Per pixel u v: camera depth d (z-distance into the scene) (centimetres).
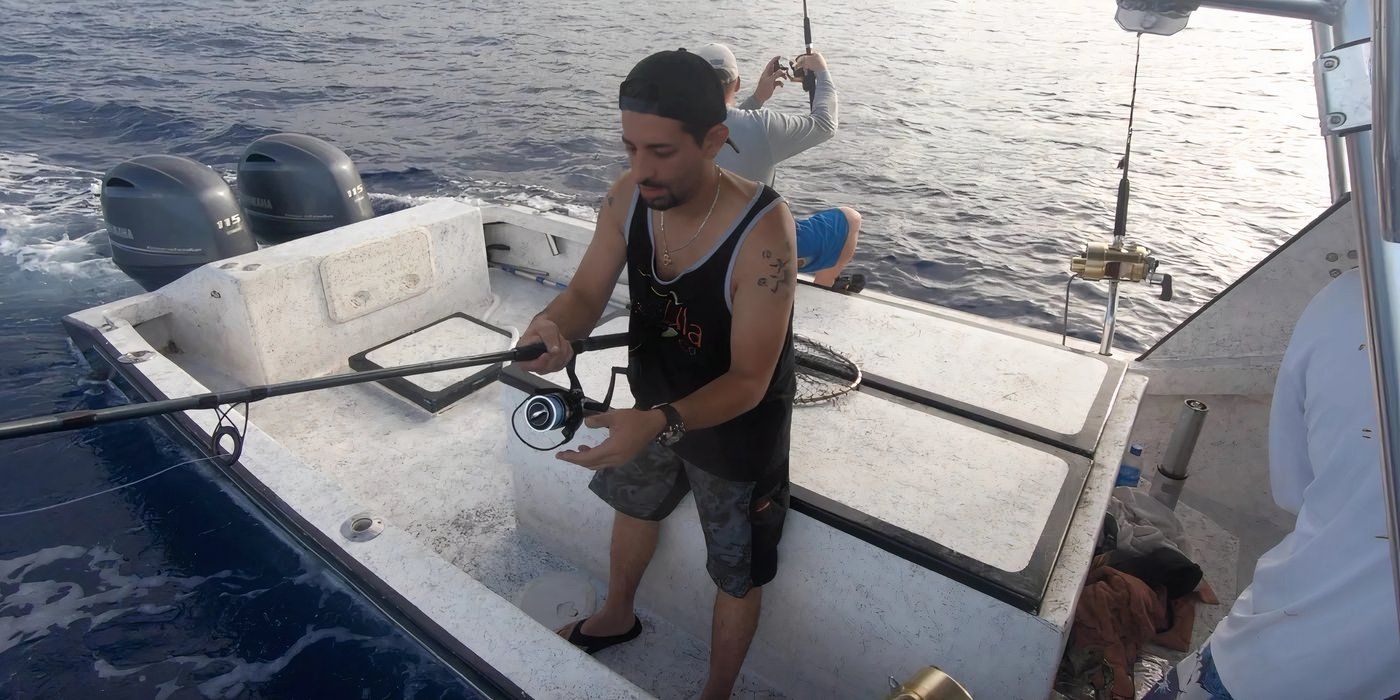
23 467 258
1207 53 2023
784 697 200
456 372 324
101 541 227
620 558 197
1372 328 77
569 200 854
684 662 207
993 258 721
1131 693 195
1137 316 604
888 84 1528
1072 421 210
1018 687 164
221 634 195
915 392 221
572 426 155
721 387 141
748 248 136
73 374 331
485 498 266
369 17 2208
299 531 209
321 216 485
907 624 173
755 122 278
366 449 290
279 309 311
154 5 2305
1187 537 261
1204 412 247
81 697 186
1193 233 808
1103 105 1412
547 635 173
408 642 180
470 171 945
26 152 925
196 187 439
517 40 1881
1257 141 1183
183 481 242
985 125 1251
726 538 168
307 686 178
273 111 1204
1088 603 206
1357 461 117
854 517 173
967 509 178
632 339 161
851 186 937
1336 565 119
